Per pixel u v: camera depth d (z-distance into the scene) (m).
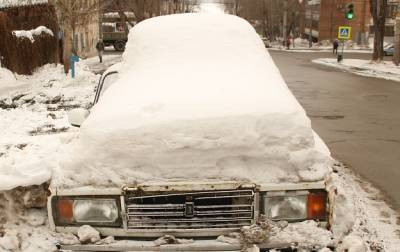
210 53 4.64
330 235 3.37
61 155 4.09
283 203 3.43
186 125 3.54
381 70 26.52
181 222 3.42
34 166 3.99
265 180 3.43
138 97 3.99
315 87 19.28
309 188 3.41
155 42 4.80
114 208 3.47
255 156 3.51
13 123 10.67
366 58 39.69
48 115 11.65
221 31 4.89
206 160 3.47
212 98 3.83
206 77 4.27
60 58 26.47
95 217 3.50
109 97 4.20
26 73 21.64
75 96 15.84
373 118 12.26
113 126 3.64
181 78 4.27
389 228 5.06
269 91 4.04
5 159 4.45
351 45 57.16
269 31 73.56
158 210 3.42
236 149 3.50
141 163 3.51
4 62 20.23
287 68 29.50
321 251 3.26
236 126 3.53
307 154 3.52
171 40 4.79
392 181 6.87
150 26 5.06
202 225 3.41
